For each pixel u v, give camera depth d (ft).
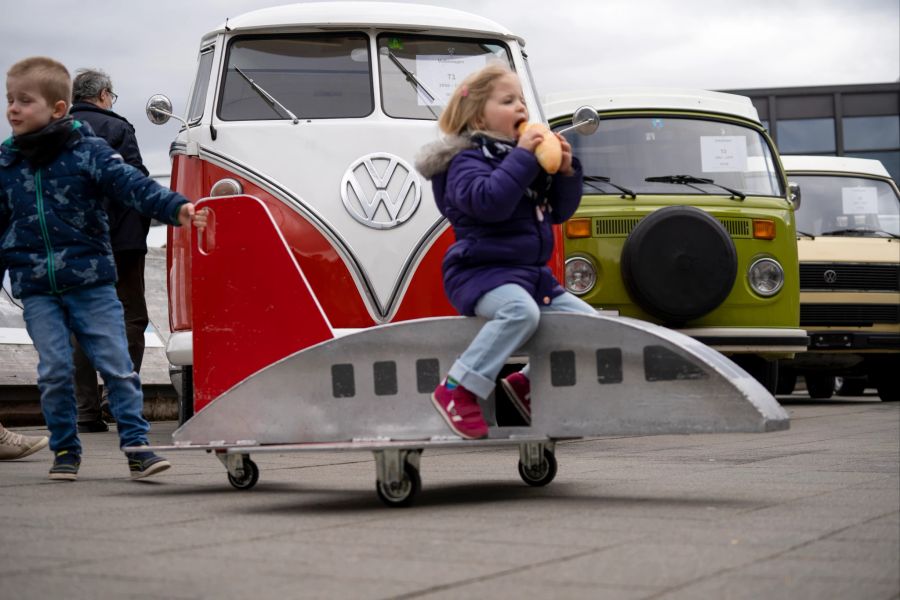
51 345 16.90
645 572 9.62
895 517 12.55
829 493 14.67
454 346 14.20
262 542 11.23
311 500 14.49
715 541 11.05
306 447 13.91
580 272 30.50
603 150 32.07
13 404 32.53
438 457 20.63
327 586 9.18
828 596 8.79
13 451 20.68
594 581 9.28
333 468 18.63
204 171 22.48
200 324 16.22
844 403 44.91
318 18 23.68
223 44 23.45
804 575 9.51
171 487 16.19
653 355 13.43
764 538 11.21
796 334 31.63
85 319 17.02
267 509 13.67
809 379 50.60
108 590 9.10
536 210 14.19
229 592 9.00
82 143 16.79
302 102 23.02
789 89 125.70
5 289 35.32
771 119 125.90
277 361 15.05
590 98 33.01
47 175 16.71
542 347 13.94
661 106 32.86
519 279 13.92
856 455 20.26
